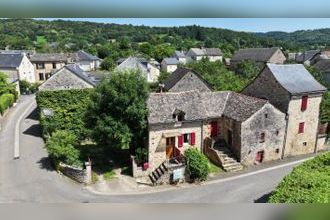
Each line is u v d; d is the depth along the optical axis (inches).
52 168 845.8
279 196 376.5
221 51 3503.9
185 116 858.1
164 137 835.4
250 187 761.0
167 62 2785.4
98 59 2915.8
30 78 2150.6
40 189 727.7
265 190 741.9
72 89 1099.9
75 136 967.0
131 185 771.4
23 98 1806.1
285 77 967.6
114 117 816.3
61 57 2301.9
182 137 870.4
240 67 2034.9
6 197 685.3
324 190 386.6
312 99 973.2
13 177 788.6
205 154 924.6
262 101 896.3
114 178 805.2
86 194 711.1
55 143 833.5
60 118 1074.7
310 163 531.5
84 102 1109.1
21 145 1010.7
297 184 420.5
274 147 940.6
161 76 1921.8
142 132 832.9
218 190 748.6
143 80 843.4
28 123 1266.0
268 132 915.4
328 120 1097.4
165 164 815.1
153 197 706.2
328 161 526.9
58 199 680.4
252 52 2628.0
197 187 767.7
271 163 927.0
